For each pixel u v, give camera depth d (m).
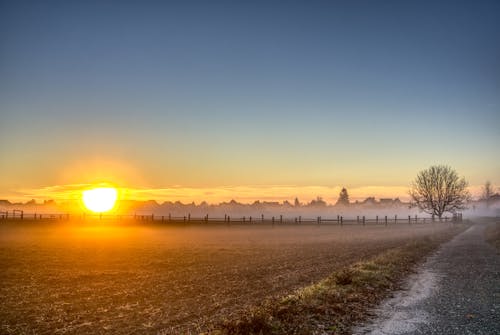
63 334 11.48
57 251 32.34
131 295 16.42
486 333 10.27
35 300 15.65
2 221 78.75
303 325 10.70
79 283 19.14
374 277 17.06
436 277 18.58
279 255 29.73
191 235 51.97
